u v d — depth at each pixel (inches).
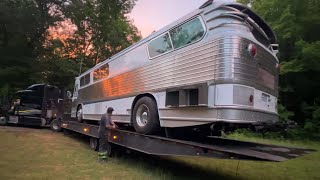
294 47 788.0
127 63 364.8
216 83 229.5
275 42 289.7
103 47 1306.6
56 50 1182.3
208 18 250.7
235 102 223.0
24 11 934.4
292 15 765.9
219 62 230.5
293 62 753.0
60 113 707.4
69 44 1251.2
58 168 319.0
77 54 1258.6
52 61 1132.5
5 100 956.6
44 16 1002.1
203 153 243.0
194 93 251.3
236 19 245.3
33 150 418.3
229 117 220.7
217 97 227.3
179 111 262.7
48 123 778.8
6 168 308.7
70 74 1166.3
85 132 486.6
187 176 304.5
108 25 1248.2
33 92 787.4
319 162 430.0
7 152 394.9
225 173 328.5
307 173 354.0
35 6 958.4
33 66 1021.2
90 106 499.2
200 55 248.8
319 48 708.0
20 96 812.6
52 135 622.5
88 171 311.3
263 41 274.7
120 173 306.5
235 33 233.3
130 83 350.0
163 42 299.0
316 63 731.4
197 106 241.6
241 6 258.1
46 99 786.2
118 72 388.5
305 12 787.4
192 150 251.1
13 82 969.5
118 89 383.2
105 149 374.9
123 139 346.6
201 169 343.6
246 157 226.5
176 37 281.9
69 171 307.6
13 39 971.3
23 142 489.1
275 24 791.1
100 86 452.4
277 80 285.9
